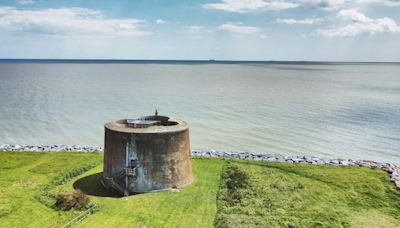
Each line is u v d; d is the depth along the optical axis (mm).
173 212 24625
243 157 39062
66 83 140750
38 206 25203
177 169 28719
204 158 38125
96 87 125000
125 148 27438
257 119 66000
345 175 32688
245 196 27266
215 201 26578
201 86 132875
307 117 67688
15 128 58281
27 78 167000
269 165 36062
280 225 22688
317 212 24766
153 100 91562
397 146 48094
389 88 124875
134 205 25578
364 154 44812
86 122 63281
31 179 30484
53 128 58531
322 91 114812
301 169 34562
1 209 24500
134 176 27641
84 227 22359
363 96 100188
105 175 29281
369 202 26688
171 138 28094
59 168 33500
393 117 66750
